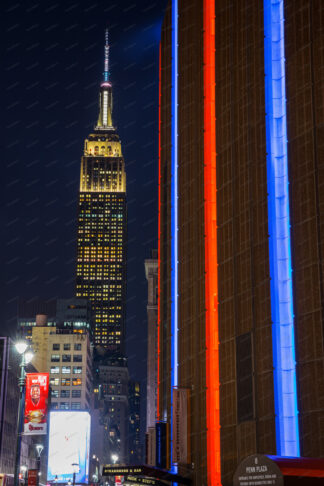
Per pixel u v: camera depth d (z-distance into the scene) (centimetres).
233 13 6097
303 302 4609
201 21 7031
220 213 5956
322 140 4697
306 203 4744
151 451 7688
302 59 4994
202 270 6328
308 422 4369
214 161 6194
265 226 5116
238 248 5506
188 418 6156
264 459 1623
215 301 5894
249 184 5425
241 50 5853
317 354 4403
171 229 7525
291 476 3042
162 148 8200
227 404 5400
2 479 9125
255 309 5097
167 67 8162
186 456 6031
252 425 4894
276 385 4697
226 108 6062
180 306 6919
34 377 5147
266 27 5425
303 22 5044
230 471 5212
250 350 5069
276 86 5306
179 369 6750
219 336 5681
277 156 5156
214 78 6375
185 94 7369
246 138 5606
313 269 4572
